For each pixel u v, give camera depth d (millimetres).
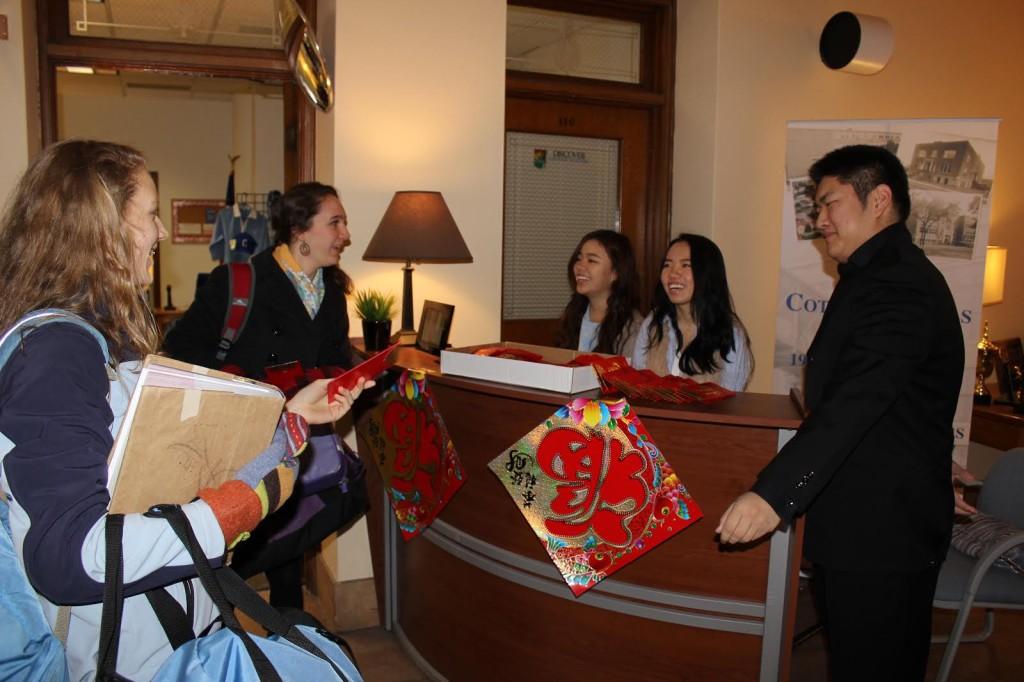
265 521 1909
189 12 2984
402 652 2613
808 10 3559
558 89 3496
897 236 1691
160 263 7430
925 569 1625
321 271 2504
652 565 1752
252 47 3074
